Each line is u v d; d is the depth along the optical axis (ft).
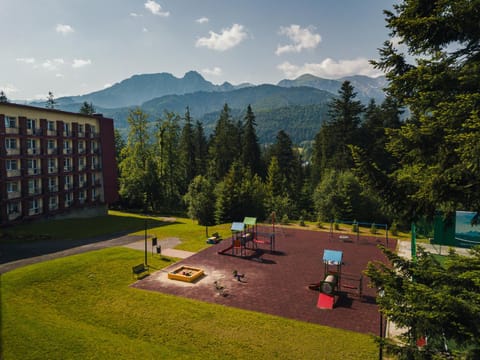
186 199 173.68
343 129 205.98
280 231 134.41
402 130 31.19
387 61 31.14
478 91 26.45
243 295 70.18
